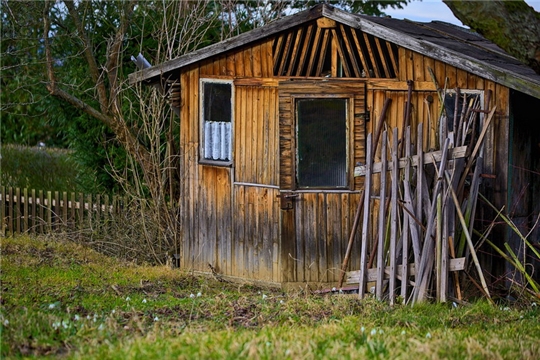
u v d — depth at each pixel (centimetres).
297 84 1104
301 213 1115
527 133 1080
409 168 991
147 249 1339
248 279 1171
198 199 1223
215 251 1206
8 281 1056
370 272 1019
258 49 1141
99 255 1323
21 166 1989
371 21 1055
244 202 1171
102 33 1567
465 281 1006
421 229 984
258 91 1145
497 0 692
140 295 1014
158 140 1338
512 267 1040
